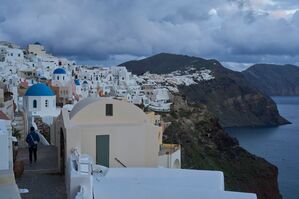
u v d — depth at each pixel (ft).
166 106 354.33
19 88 231.91
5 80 253.85
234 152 290.97
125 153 63.26
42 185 50.88
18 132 87.86
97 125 61.77
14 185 35.91
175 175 54.29
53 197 46.11
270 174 256.52
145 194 45.42
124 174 53.83
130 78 490.49
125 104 64.64
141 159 64.23
